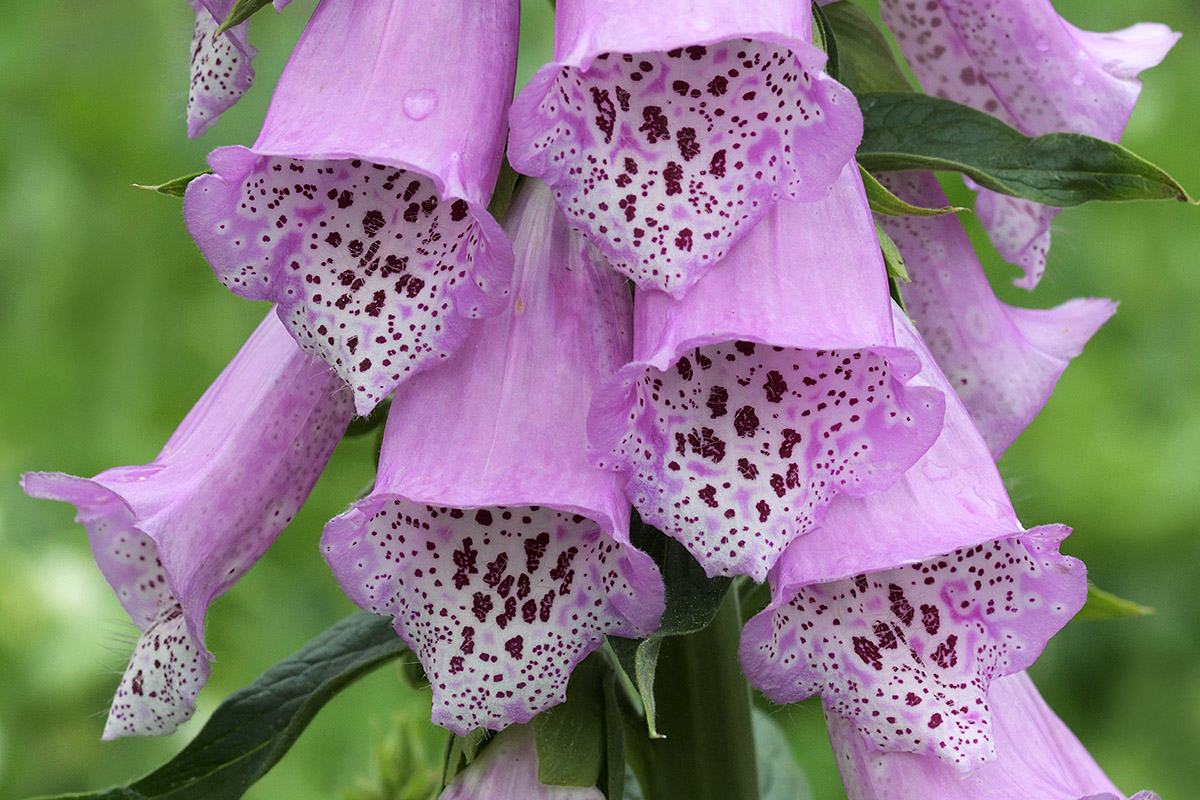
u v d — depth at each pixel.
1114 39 0.36
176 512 0.34
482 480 0.31
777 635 0.32
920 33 0.35
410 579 0.32
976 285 0.36
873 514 0.32
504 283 0.31
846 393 0.32
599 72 0.31
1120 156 0.33
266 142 0.31
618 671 0.35
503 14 0.32
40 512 0.67
